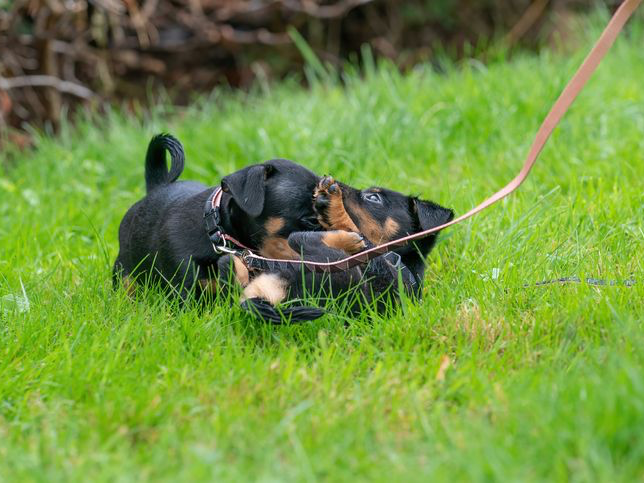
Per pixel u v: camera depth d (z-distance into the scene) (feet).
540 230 23.43
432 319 18.98
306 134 31.94
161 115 46.88
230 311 19.19
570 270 21.43
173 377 16.90
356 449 14.11
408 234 21.06
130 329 18.66
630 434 13.10
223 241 19.53
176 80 52.65
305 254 18.51
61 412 15.93
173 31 50.57
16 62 42.88
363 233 20.51
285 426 14.69
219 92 47.78
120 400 15.69
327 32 57.36
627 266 21.34
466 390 15.94
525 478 12.71
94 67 47.91
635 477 12.61
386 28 59.21
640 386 13.55
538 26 59.41
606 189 26.43
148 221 21.88
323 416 14.98
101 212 29.32
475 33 60.64
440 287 21.36
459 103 33.47
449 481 12.80
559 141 30.17
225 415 15.07
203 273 19.94
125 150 34.60
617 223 23.59
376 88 36.99
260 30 52.85
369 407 15.42
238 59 53.11
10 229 27.48
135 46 49.37
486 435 13.60
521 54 53.93
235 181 19.02
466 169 29.19
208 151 33.14
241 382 16.44
